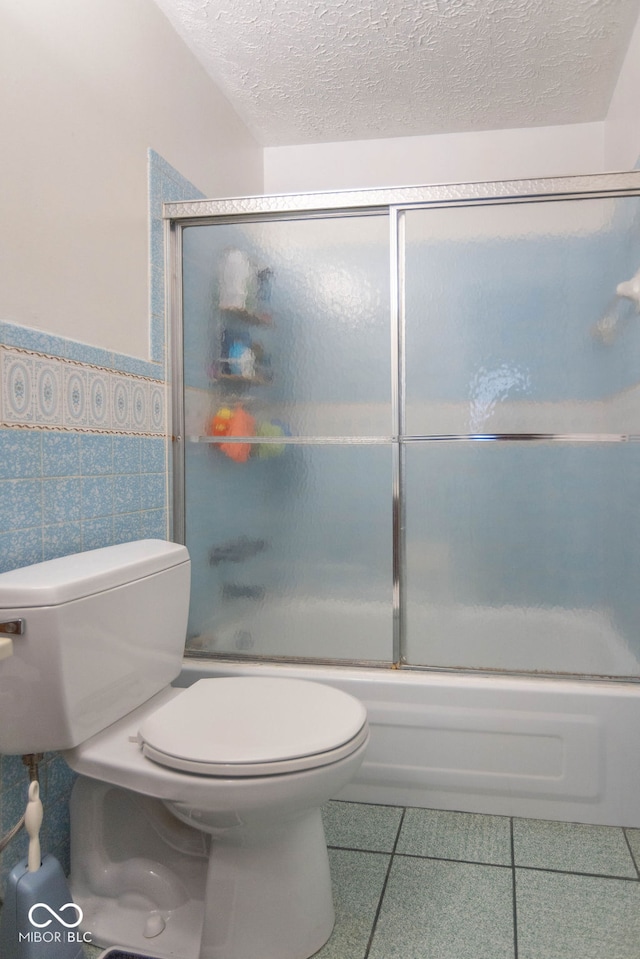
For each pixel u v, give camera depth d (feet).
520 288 5.85
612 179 5.65
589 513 5.79
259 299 6.35
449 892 4.74
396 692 5.84
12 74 4.26
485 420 5.92
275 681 4.83
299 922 4.11
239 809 3.68
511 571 5.90
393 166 9.25
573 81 7.73
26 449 4.42
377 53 7.14
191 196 7.05
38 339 4.51
